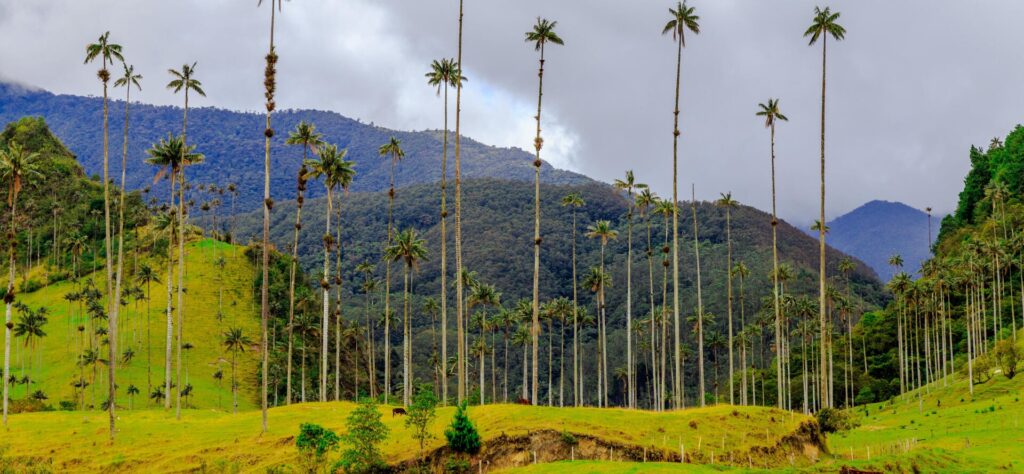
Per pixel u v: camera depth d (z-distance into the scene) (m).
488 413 69.69
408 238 131.12
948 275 163.25
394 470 60.25
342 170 116.06
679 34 93.62
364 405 62.38
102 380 164.50
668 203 123.31
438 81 96.62
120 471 70.56
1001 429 89.19
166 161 102.19
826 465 58.88
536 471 56.53
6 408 91.31
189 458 70.19
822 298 88.25
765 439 68.62
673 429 67.75
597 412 70.81
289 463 65.12
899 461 60.47
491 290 157.62
